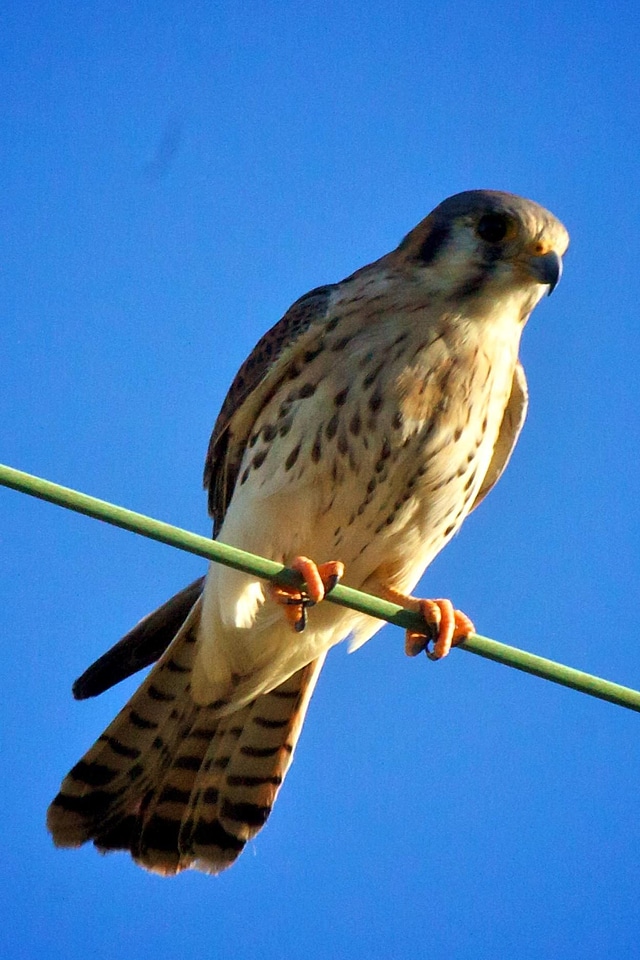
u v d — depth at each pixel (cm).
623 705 739
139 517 696
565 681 739
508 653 741
